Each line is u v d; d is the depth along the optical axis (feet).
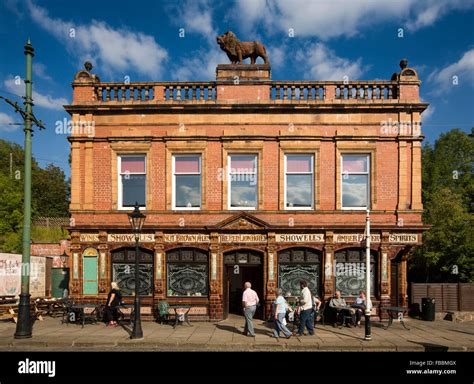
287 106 48.08
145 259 48.11
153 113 49.26
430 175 104.99
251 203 48.73
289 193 48.83
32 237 98.94
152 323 44.62
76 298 47.06
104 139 49.21
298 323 42.42
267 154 48.44
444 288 51.03
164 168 48.80
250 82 49.42
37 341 35.24
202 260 47.88
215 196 48.21
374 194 47.78
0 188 100.53
